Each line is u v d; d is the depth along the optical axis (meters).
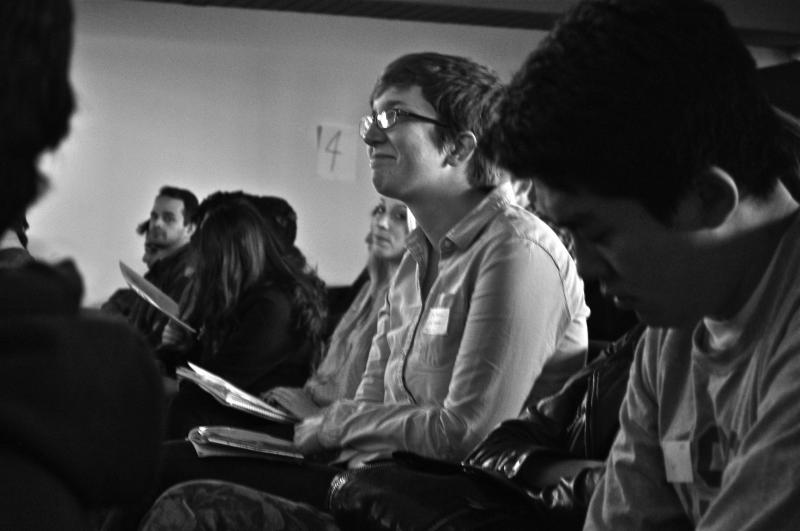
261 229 3.68
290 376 3.55
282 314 3.55
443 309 2.38
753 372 1.05
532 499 1.61
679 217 0.99
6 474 0.51
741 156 0.99
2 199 0.53
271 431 2.88
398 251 3.19
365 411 2.44
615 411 1.78
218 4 6.46
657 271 1.02
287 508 2.00
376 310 3.13
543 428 1.88
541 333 2.27
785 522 0.95
